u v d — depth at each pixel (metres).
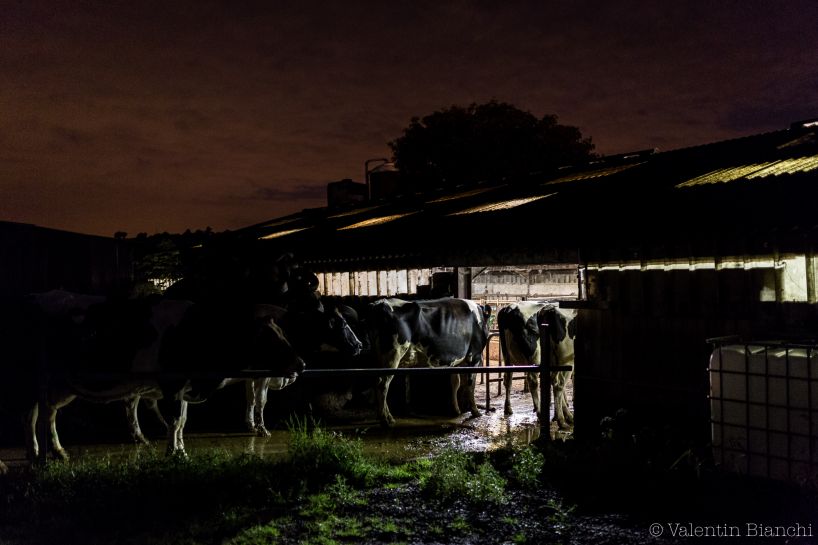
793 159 8.83
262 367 8.01
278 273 9.69
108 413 10.99
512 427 11.00
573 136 31.28
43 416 7.06
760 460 5.86
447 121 31.94
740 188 7.54
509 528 5.53
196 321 8.14
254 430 10.52
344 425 11.36
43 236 13.56
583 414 8.41
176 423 8.16
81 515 5.83
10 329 7.94
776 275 6.56
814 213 6.21
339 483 6.41
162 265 19.11
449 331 11.95
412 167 32.44
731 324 6.88
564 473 6.87
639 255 7.72
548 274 19.03
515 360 11.67
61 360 7.97
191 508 6.00
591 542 5.21
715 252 7.00
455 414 12.26
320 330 9.34
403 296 14.24
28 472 7.05
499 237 9.77
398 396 12.74
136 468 6.72
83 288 15.22
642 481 6.38
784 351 5.84
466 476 6.55
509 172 30.22
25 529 5.57
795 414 5.61
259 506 6.08
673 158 11.84
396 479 6.89
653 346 7.59
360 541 5.30
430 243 11.73
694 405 7.17
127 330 8.06
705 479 6.16
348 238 14.94
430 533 5.45
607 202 9.20
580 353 8.45
